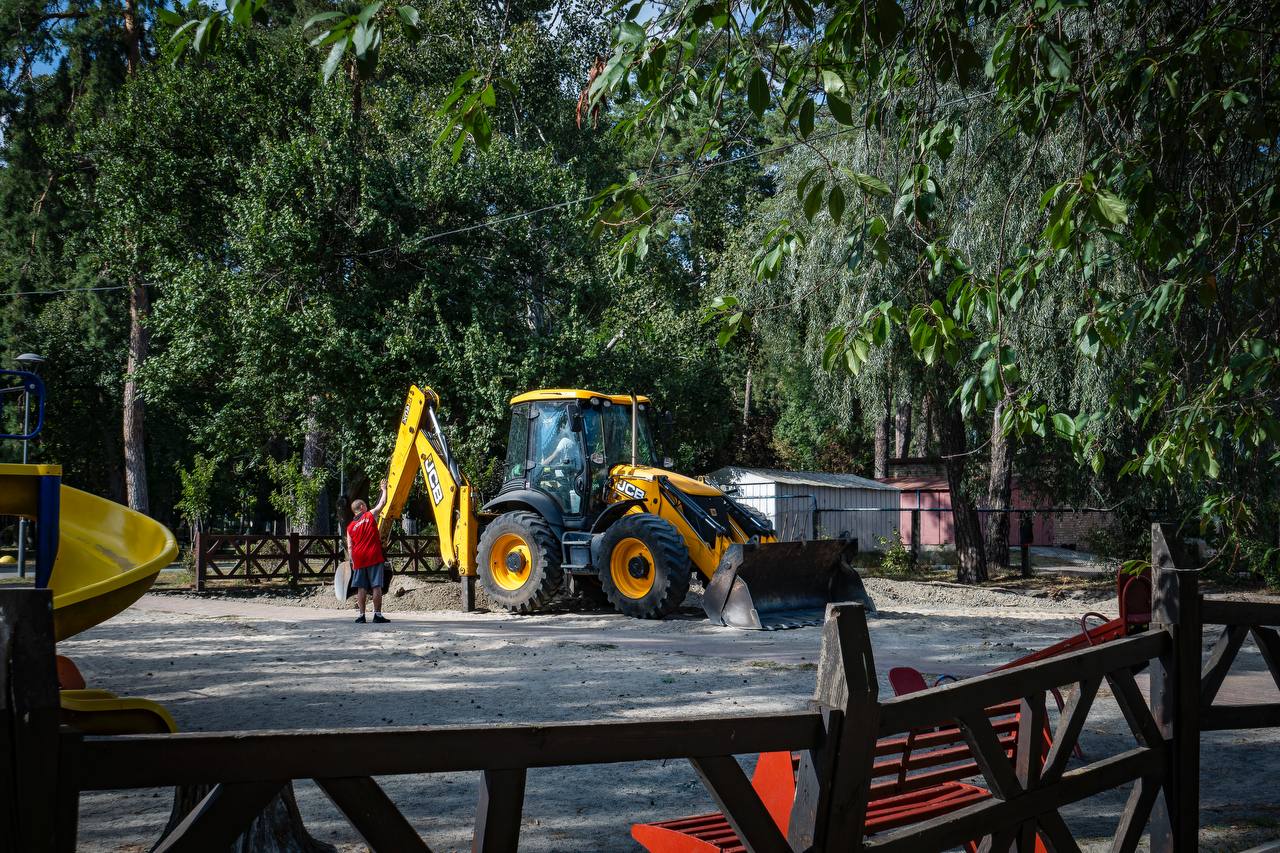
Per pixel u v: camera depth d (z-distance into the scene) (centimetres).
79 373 3619
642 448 1583
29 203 3294
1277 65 511
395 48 2650
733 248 2775
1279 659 394
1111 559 2373
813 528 2683
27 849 150
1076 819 526
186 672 966
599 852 468
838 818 231
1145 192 434
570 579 1538
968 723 274
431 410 1644
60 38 3125
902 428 4734
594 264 2481
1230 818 527
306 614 1529
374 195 2186
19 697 150
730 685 891
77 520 638
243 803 170
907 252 1694
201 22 318
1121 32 554
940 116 508
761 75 405
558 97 2944
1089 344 479
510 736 194
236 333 2067
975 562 2366
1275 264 518
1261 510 1002
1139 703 344
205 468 2308
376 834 182
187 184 2398
